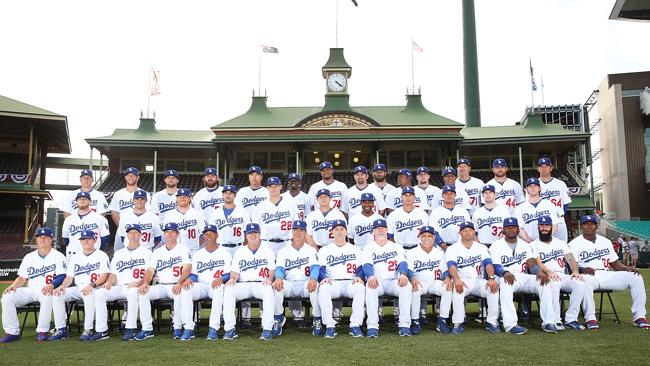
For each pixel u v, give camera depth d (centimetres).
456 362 640
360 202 1119
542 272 885
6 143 4000
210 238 930
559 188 1105
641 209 4578
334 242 931
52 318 1136
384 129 3191
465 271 917
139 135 3459
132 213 1073
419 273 941
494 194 1044
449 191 1048
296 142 3241
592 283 898
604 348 713
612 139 4859
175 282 922
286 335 880
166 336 893
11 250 3300
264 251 928
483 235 1038
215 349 753
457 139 3183
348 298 890
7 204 3825
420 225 1020
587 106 4888
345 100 3391
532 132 3422
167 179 1175
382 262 916
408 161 3562
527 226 1039
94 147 3266
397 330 929
